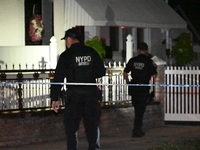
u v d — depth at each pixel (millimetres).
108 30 47219
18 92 25531
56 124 26109
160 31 53562
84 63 20094
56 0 38156
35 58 35594
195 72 32938
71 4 40250
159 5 48875
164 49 54750
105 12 41625
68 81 20078
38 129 25328
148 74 27375
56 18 38062
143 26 44625
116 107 29062
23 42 37344
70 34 20219
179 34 62531
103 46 43188
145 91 27203
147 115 31094
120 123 29328
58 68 19953
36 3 38156
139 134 27375
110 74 29688
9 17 36500
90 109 19953
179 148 21281
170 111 34000
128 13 43812
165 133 28828
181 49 55781
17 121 24500
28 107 26266
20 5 37094
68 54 20047
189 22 67562
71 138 19875
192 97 35656
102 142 25719
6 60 34812
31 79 26141
